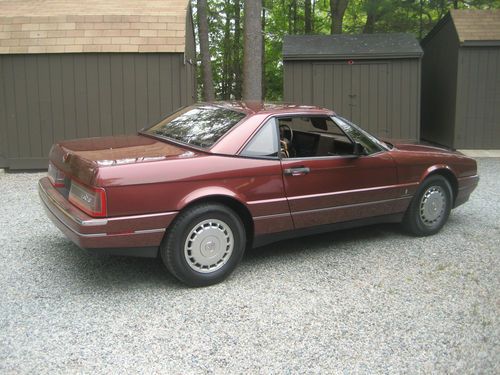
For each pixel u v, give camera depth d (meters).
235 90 23.55
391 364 3.27
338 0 19.17
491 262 5.10
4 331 3.60
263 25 23.06
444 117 13.45
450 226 6.38
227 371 3.17
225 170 4.40
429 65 14.89
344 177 5.09
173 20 10.19
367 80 12.09
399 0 17.47
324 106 12.13
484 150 12.59
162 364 3.24
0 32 9.90
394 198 5.51
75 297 4.18
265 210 4.65
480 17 12.66
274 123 4.79
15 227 6.06
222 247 4.46
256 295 4.27
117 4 11.03
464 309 4.04
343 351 3.41
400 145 5.86
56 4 10.99
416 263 5.06
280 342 3.52
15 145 9.99
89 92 10.00
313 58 11.88
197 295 4.26
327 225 5.11
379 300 4.20
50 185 4.93
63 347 3.41
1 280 4.49
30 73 9.87
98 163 4.04
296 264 5.00
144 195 4.06
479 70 12.42
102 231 3.96
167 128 5.21
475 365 3.25
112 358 3.29
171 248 4.24
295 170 4.77
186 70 10.45
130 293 4.27
